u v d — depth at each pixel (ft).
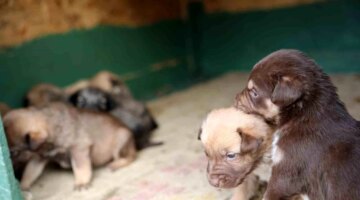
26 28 5.02
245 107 2.78
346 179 2.50
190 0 7.76
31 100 4.67
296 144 2.60
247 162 2.70
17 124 3.41
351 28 6.61
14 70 4.89
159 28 7.11
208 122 2.79
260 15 7.34
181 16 7.64
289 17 7.09
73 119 3.71
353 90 5.47
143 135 4.57
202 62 7.97
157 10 7.07
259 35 7.41
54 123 3.59
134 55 6.61
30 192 3.51
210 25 7.78
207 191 3.33
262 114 2.73
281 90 2.57
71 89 4.92
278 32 7.23
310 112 2.63
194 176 3.58
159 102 6.13
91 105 4.48
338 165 2.53
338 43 6.76
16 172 3.67
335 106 2.68
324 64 6.91
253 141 2.66
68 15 5.54
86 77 5.81
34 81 5.11
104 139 3.85
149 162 3.93
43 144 3.51
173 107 5.76
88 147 3.70
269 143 2.74
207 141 2.73
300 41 7.07
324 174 2.54
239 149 2.67
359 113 4.49
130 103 4.75
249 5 7.39
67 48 5.53
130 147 4.00
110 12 6.16
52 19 5.32
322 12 6.80
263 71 2.70
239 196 2.97
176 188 3.43
